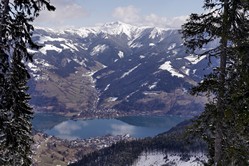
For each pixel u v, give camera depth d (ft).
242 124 48.14
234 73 56.13
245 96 46.62
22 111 53.06
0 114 51.01
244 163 55.52
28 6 49.73
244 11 56.24
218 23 56.95
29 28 50.26
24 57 50.93
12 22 49.08
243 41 49.39
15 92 51.16
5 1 48.83
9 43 49.34
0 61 49.24
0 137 53.78
